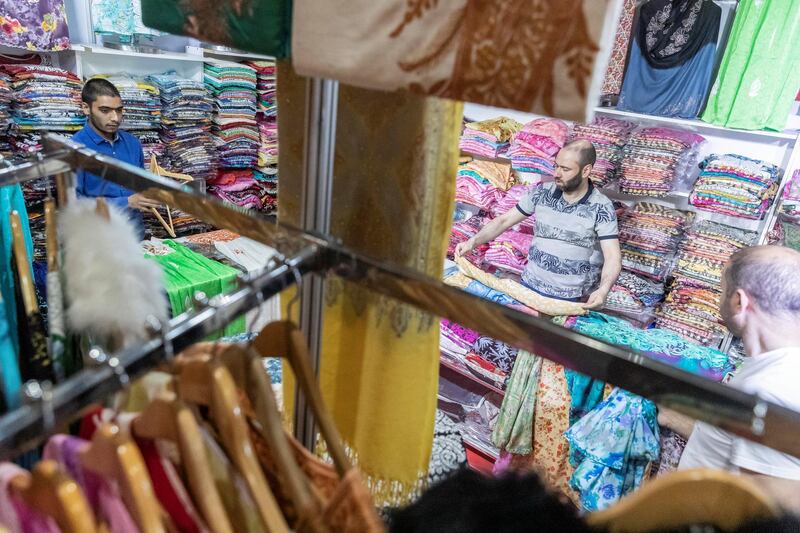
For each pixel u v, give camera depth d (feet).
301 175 2.76
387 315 2.69
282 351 2.15
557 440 5.87
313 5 1.98
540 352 1.96
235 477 1.82
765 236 8.87
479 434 7.30
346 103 2.65
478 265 9.89
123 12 10.47
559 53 1.49
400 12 1.78
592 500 5.21
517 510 1.69
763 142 9.09
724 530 1.53
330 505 1.76
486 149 10.28
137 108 10.95
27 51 10.00
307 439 2.83
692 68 8.60
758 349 4.27
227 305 1.87
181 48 12.38
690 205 9.78
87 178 5.49
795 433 1.60
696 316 8.95
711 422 1.73
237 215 2.56
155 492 1.72
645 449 5.02
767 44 7.94
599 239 7.77
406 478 2.89
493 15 1.59
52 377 2.72
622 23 8.99
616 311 8.75
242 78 12.78
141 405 2.00
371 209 2.75
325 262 2.27
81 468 1.66
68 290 2.40
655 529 1.60
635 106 9.26
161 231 11.19
